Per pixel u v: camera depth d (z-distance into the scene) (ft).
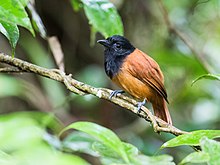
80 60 43.62
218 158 10.25
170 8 42.78
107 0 21.57
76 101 41.68
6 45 39.14
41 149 7.13
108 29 21.30
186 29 43.21
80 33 43.04
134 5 41.37
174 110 42.80
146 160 9.84
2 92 24.52
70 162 6.91
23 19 12.02
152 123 16.65
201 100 43.09
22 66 17.93
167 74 39.93
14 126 8.04
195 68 38.27
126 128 40.06
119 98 19.62
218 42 43.80
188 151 38.52
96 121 42.73
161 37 41.83
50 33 42.34
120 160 13.03
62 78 17.81
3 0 11.98
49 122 23.59
